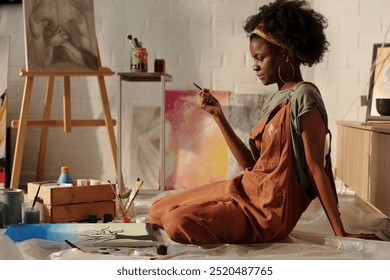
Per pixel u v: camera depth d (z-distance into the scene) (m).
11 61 4.38
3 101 4.15
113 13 4.27
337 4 4.01
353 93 4.01
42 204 2.76
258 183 2.27
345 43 4.01
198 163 4.12
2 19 4.37
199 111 4.16
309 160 2.20
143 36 4.26
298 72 2.35
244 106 4.14
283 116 2.24
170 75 4.04
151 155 4.22
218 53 4.20
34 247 2.17
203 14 4.20
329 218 2.27
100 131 4.33
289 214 2.24
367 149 2.79
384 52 3.41
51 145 4.37
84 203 2.80
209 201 2.27
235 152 2.49
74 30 3.83
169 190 4.02
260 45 2.32
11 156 4.38
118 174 3.86
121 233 2.39
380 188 2.52
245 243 2.25
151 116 4.25
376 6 3.95
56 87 4.34
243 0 4.15
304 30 2.27
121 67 4.29
